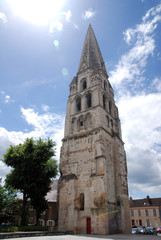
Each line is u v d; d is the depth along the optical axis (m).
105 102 43.00
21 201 34.69
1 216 29.67
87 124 37.59
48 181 32.22
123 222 30.31
